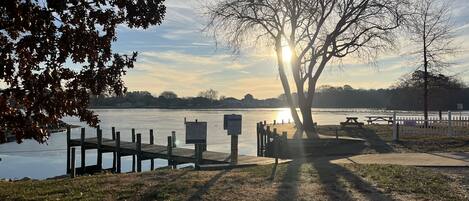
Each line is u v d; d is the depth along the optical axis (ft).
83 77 27.76
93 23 27.45
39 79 26.40
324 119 268.21
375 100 489.67
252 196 34.09
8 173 93.56
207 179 41.29
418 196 34.24
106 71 28.25
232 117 58.70
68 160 103.55
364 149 81.56
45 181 45.06
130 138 162.71
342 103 500.74
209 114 463.83
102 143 99.55
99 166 97.71
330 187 37.32
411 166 49.37
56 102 27.35
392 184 38.22
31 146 150.61
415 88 176.45
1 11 24.49
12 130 26.84
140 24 28.76
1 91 26.18
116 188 37.58
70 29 26.25
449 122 94.68
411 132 102.37
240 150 120.16
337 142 90.63
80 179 44.21
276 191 35.76
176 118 360.07
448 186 37.93
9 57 25.58
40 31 25.29
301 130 117.80
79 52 26.89
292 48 122.01
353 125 138.00
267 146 94.12
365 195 34.53
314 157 72.74
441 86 155.22
